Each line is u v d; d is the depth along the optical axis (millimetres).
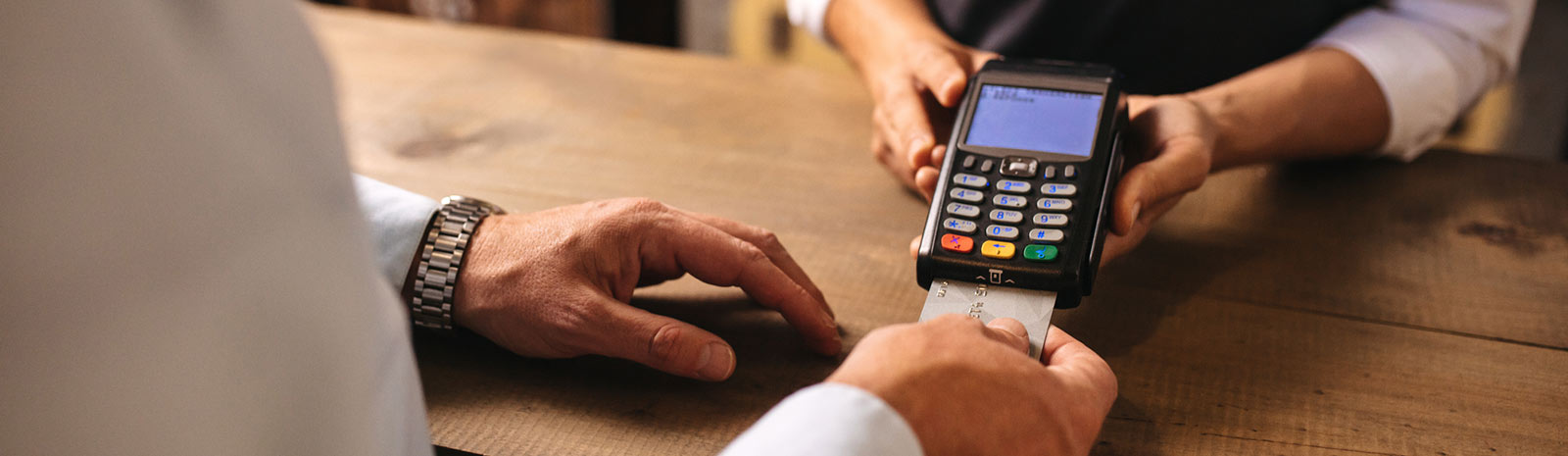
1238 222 745
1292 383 569
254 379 313
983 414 400
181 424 310
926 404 392
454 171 819
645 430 534
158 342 300
